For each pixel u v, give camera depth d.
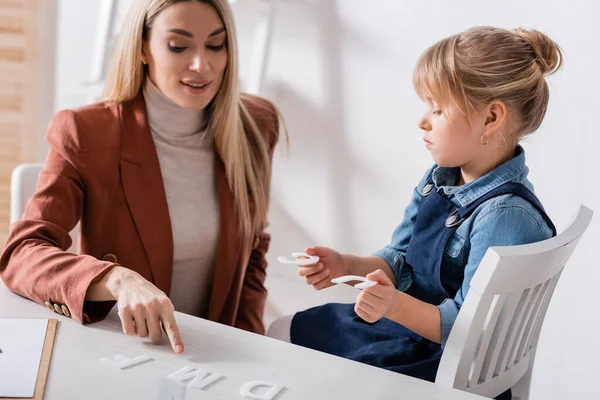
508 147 1.20
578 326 1.86
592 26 1.76
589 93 1.79
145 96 1.40
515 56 1.17
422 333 1.09
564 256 1.07
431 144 1.21
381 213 2.15
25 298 1.13
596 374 1.84
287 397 0.86
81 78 2.50
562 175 1.85
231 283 1.47
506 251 0.96
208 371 0.91
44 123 2.55
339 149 2.19
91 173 1.32
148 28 1.33
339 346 1.31
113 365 0.91
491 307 1.02
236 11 2.30
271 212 2.34
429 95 1.19
